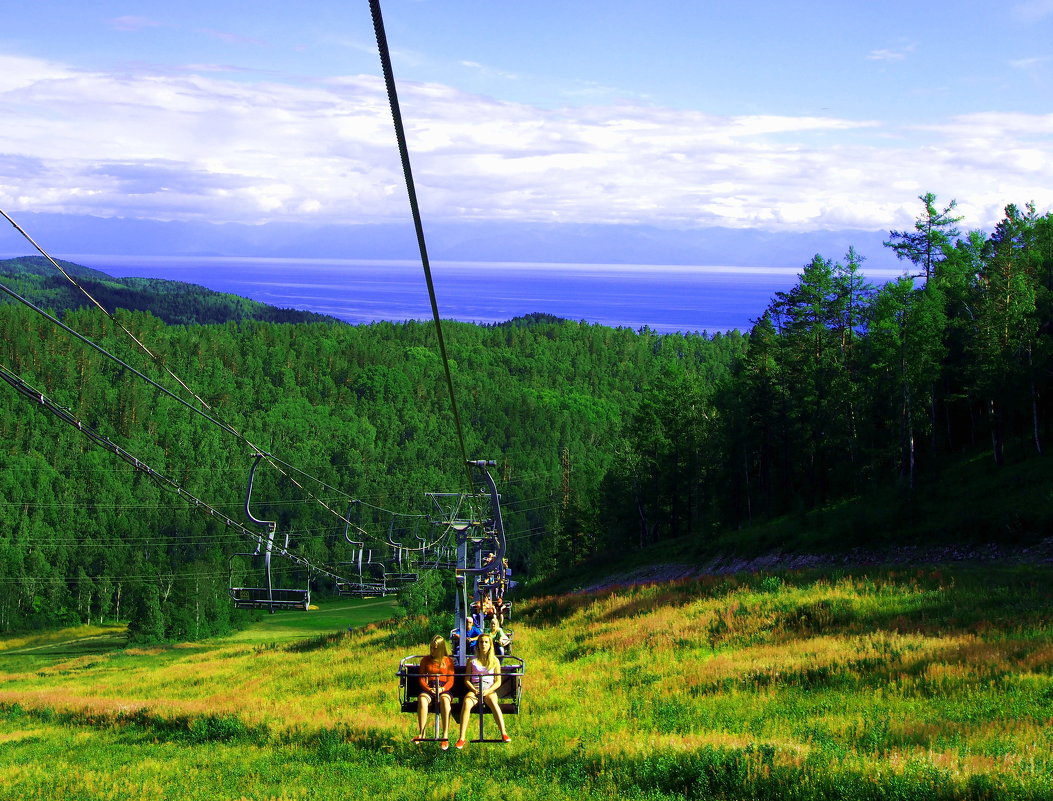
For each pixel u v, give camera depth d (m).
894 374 61.84
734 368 95.06
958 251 77.62
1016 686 23.06
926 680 25.03
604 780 19.48
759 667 29.62
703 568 65.56
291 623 122.56
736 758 18.72
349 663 47.44
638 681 30.92
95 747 30.11
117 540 141.12
